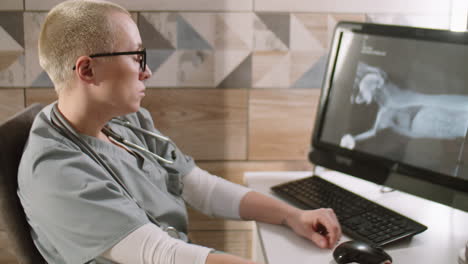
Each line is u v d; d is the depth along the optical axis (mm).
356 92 1347
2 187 960
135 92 1009
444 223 1157
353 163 1357
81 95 985
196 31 1558
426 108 1199
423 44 1205
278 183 1437
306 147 1661
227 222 1697
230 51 1578
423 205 1280
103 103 996
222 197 1243
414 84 1225
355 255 910
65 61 962
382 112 1288
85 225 890
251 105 1620
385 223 1090
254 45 1578
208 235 1707
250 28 1566
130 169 1081
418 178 1212
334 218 1069
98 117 1023
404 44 1243
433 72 1188
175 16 1543
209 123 1626
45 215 904
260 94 1614
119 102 997
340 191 1276
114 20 967
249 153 1656
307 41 1587
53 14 975
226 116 1623
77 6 963
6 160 975
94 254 897
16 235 985
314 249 1014
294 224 1095
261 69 1598
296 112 1634
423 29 1203
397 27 1255
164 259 882
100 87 975
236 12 1554
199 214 1688
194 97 1604
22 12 1506
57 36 956
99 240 892
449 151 1153
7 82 1546
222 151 1647
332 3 1565
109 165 1037
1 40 1519
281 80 1608
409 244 1034
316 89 1620
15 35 1519
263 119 1634
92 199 896
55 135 971
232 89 1604
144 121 1280
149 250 885
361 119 1336
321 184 1332
